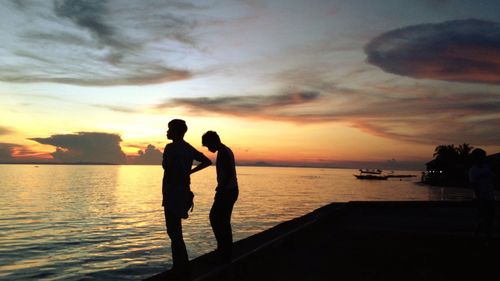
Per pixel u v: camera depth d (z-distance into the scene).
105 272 16.61
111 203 56.44
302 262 5.77
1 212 41.97
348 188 115.88
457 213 12.14
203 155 4.51
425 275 5.04
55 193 77.06
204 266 4.64
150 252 20.95
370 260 5.89
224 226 4.77
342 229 8.95
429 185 128.88
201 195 72.06
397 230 8.83
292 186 124.62
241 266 5.00
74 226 31.88
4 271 16.75
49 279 15.56
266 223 33.25
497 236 8.06
